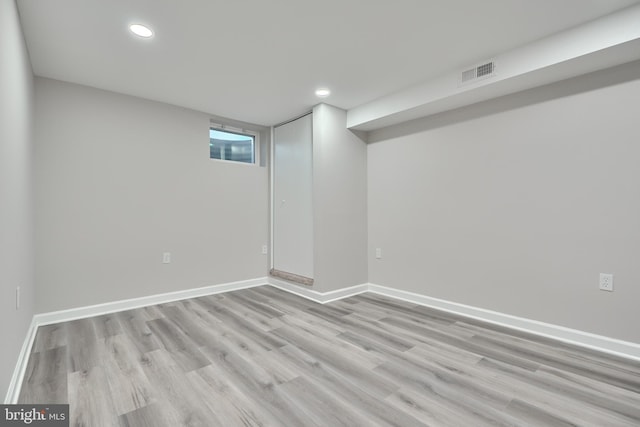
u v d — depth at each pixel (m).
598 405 1.61
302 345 2.33
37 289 2.71
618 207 2.18
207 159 3.79
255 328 2.67
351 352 2.21
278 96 3.29
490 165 2.83
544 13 1.96
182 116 3.58
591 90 2.30
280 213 4.24
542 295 2.53
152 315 2.99
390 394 1.71
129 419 1.49
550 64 2.20
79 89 2.94
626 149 2.15
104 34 2.14
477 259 2.92
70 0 1.79
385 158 3.74
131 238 3.22
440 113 3.20
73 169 2.90
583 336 2.31
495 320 2.79
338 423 1.47
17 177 1.88
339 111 3.66
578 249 2.35
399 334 2.54
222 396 1.68
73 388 1.74
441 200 3.20
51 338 2.42
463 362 2.06
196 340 2.41
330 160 3.56
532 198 2.58
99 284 3.03
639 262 2.10
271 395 1.69
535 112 2.56
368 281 3.94
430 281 3.30
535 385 1.79
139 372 1.92
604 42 1.98
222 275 3.92
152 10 1.90
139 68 2.64
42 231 2.74
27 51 2.28
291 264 4.05
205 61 2.54
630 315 2.13
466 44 2.32
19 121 1.94
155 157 3.38
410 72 2.77
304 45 2.32
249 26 2.08
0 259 1.42
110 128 3.10
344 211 3.70
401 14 1.97
